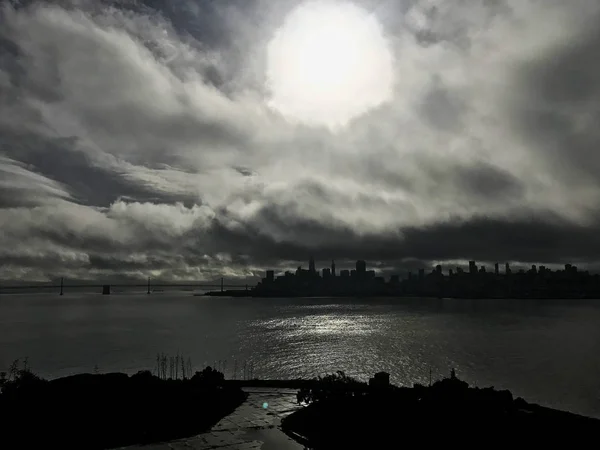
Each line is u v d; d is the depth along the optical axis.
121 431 87.50
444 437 80.25
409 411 91.75
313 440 84.44
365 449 79.25
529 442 77.50
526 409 94.88
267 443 83.81
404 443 79.50
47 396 97.50
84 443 81.88
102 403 97.69
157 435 86.50
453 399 93.94
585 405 168.25
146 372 117.00
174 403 101.94
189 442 83.88
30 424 86.94
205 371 123.38
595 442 76.94
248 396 117.44
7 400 95.75
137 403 100.00
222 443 83.62
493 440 78.38
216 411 101.38
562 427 83.62
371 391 103.44
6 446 79.25
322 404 101.06
